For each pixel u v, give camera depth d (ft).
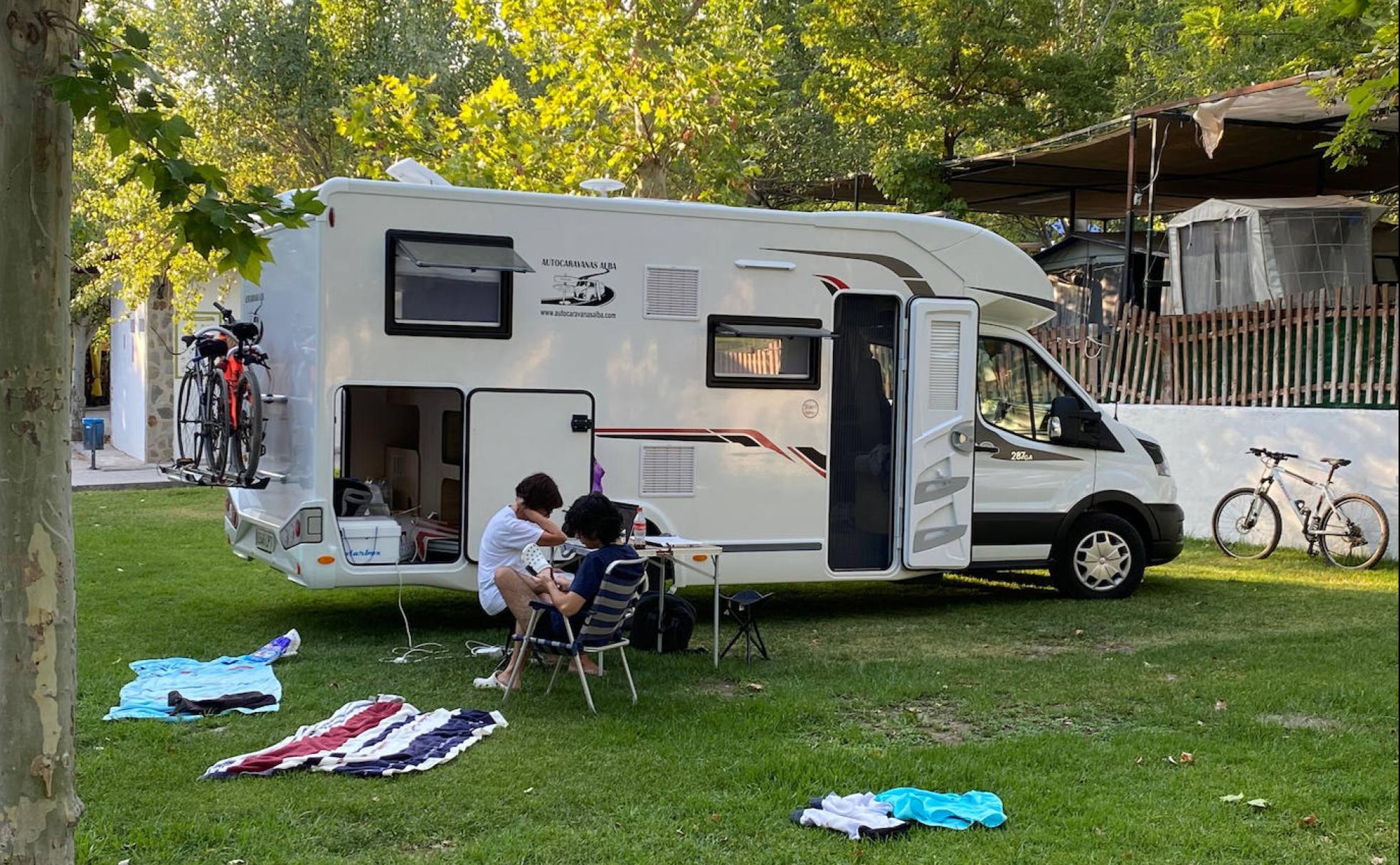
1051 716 19.69
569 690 20.68
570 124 47.09
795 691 20.81
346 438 28.91
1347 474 37.22
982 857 13.75
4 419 10.35
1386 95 29.30
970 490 28.63
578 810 15.03
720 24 49.98
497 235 24.53
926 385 28.04
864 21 68.49
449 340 24.22
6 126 10.28
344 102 64.03
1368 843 14.29
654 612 23.93
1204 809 15.29
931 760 17.02
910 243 27.99
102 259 58.80
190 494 51.80
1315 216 46.26
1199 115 42.75
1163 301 51.75
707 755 17.16
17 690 10.55
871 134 72.84
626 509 23.58
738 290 26.53
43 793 10.72
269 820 14.37
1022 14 65.87
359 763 16.28
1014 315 29.68
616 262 25.50
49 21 10.44
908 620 28.12
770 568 27.14
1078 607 29.43
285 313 25.11
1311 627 27.07
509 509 21.91
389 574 24.03
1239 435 40.29
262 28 66.18
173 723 18.33
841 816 14.69
